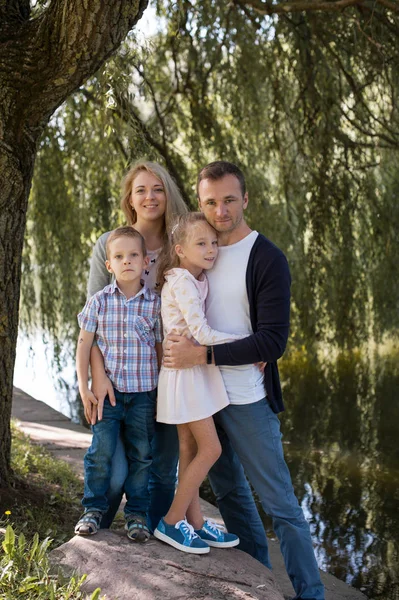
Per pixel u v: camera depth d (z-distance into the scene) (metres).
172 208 3.43
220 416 3.17
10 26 3.71
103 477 3.14
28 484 4.28
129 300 3.17
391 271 8.06
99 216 7.66
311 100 7.33
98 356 3.18
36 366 11.21
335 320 8.11
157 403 3.14
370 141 7.98
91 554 2.98
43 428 6.68
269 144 7.68
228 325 3.09
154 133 6.96
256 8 6.08
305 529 3.15
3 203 3.78
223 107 7.82
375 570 4.61
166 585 2.78
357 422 8.09
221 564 3.01
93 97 6.94
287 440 7.51
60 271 7.76
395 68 7.02
